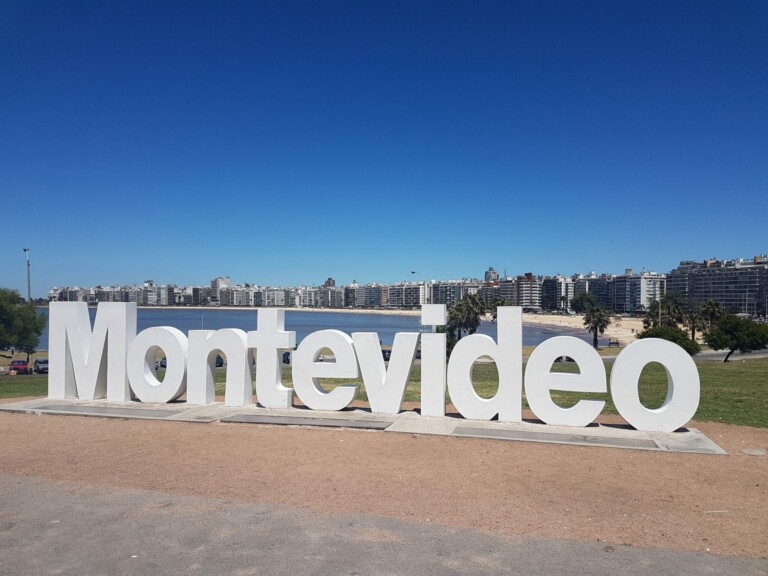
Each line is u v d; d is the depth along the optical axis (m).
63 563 5.38
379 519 6.47
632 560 5.41
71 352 14.54
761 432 11.14
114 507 6.91
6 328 51.25
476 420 11.92
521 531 6.14
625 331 111.88
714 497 7.33
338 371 12.88
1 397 18.70
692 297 158.50
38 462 9.09
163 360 44.28
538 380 11.55
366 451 9.62
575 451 9.61
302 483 7.87
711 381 20.91
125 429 11.47
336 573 5.14
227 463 8.93
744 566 5.29
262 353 13.37
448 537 5.95
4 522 6.45
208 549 5.66
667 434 10.70
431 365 12.32
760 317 142.25
